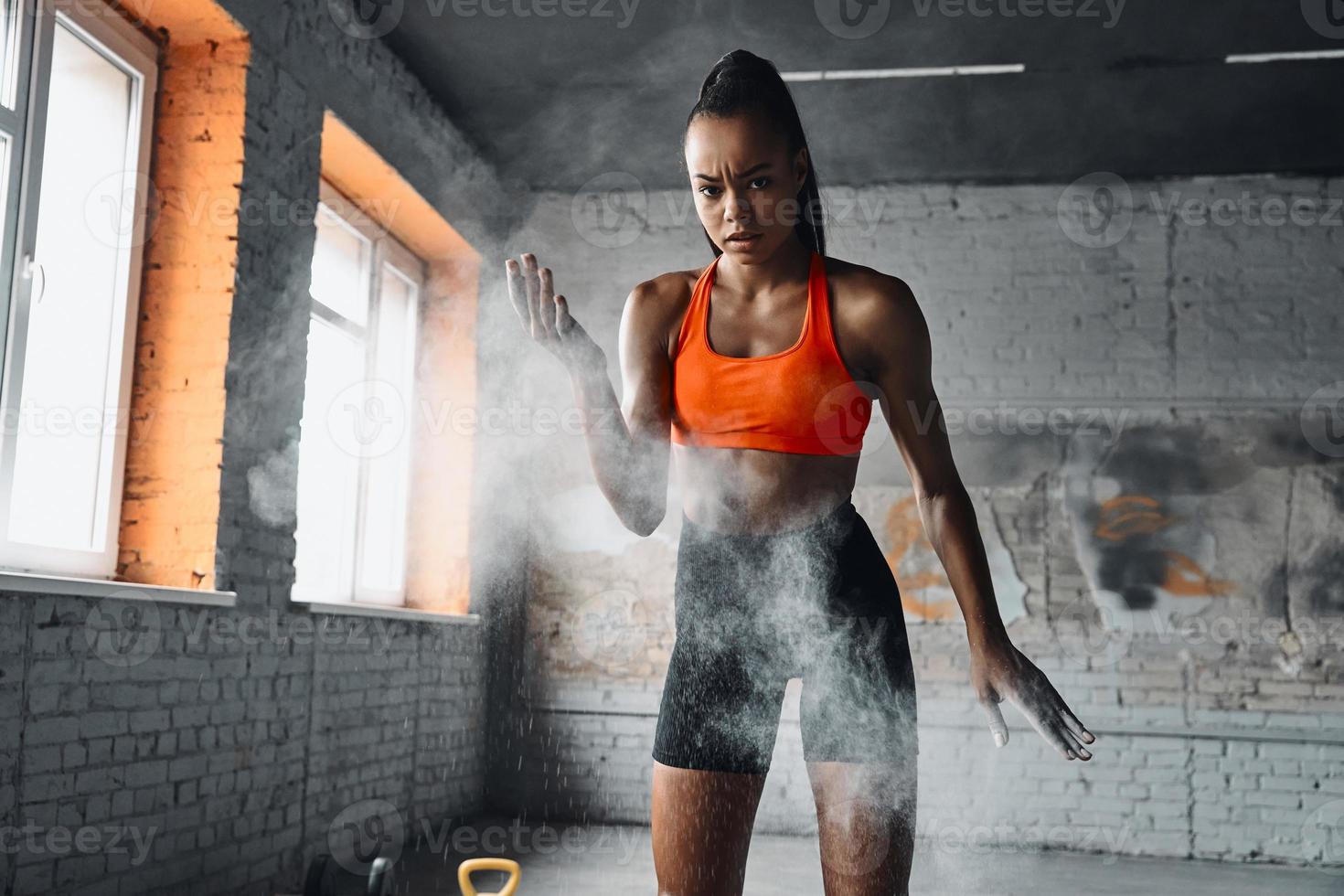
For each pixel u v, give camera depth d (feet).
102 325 10.73
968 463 19.06
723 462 4.70
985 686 4.54
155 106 11.48
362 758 14.24
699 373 4.70
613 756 18.88
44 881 8.38
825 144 18.71
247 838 11.33
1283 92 16.87
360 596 16.29
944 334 19.52
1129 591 18.43
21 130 9.41
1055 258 19.54
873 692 4.61
